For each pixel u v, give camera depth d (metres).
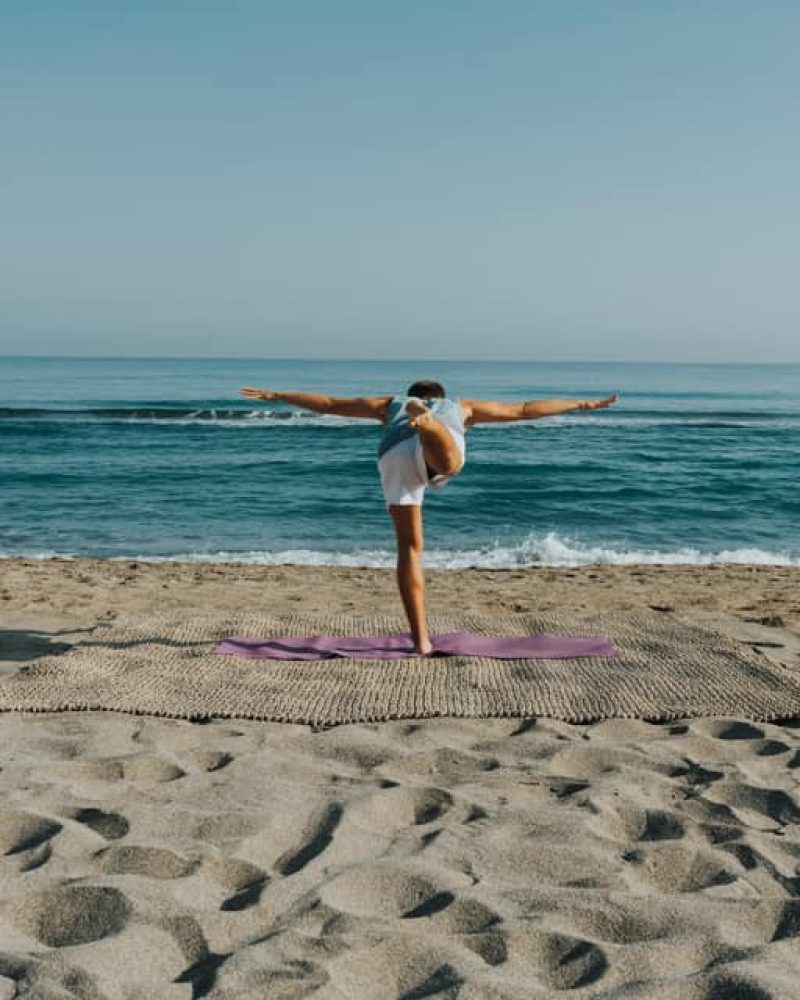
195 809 3.40
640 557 12.77
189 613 6.85
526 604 8.23
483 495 18.45
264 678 5.16
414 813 3.50
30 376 118.31
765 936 2.62
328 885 2.83
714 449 28.95
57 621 7.00
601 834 3.26
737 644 5.87
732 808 3.50
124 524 15.48
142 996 2.26
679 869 3.02
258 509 17.09
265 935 2.56
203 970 2.41
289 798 3.54
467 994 2.26
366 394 80.06
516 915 2.67
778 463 24.97
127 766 3.86
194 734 4.36
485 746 4.21
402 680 5.15
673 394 81.06
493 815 3.38
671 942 2.53
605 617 6.74
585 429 36.25
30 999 2.21
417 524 5.60
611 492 19.16
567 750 4.11
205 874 2.92
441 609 7.97
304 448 28.00
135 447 27.83
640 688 5.00
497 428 36.44
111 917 2.63
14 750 4.07
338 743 4.19
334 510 17.05
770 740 4.25
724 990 2.29
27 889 2.78
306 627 6.36
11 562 10.92
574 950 2.49
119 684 4.96
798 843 3.19
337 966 2.38
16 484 20.06
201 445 28.59
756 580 10.11
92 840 3.14
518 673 5.29
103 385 86.88
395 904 2.79
